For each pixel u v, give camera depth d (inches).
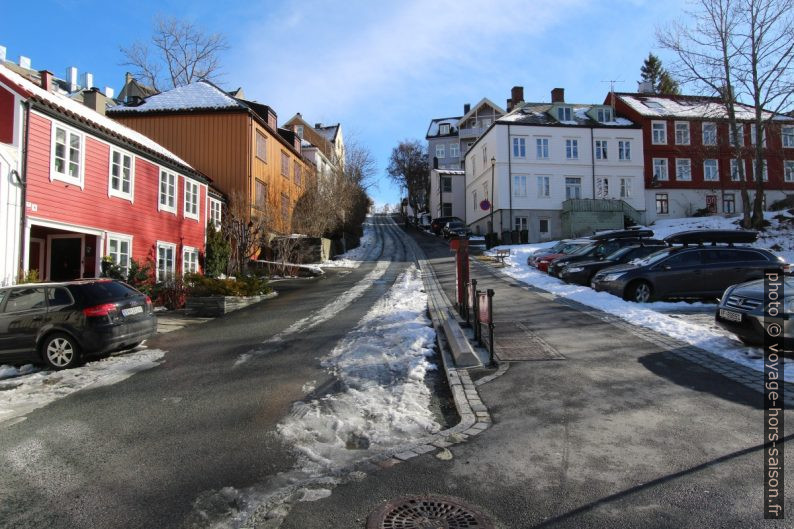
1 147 472.1
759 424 205.8
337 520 143.4
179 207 805.9
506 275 869.2
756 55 1242.0
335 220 1395.2
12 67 1635.1
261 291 681.0
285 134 1347.2
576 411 226.8
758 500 146.6
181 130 1053.8
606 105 1793.8
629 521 138.1
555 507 146.9
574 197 1635.1
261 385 290.7
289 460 188.5
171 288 638.5
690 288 536.4
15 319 349.1
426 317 475.2
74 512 152.7
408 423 224.2
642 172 1660.9
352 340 394.0
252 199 1051.3
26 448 205.5
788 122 1585.9
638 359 310.8
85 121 576.7
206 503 156.5
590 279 681.0
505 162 1614.2
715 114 1428.4
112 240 640.4
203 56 1763.0
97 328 346.3
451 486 161.9
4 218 473.7
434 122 2851.9
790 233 1242.6
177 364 348.8
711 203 1697.8
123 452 199.5
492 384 270.1
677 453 180.2
